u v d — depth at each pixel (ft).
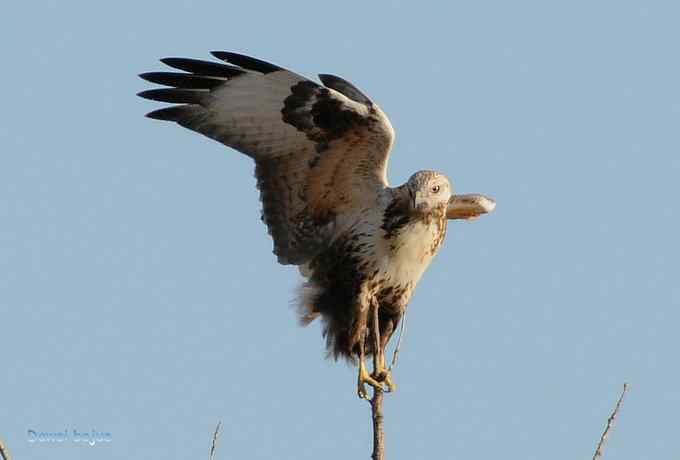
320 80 43.45
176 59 44.80
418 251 44.34
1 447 27.27
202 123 45.11
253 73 44.14
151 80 44.91
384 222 44.32
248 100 44.55
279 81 43.86
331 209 45.32
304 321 46.34
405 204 43.93
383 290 45.06
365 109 43.01
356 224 44.83
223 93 44.78
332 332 45.75
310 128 44.09
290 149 44.80
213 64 44.65
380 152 43.86
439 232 44.80
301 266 46.75
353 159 44.27
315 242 45.83
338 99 43.04
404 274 44.73
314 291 46.09
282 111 44.16
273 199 45.62
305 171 44.98
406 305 45.55
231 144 45.14
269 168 45.32
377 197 44.57
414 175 44.14
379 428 34.58
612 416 31.12
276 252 46.16
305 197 45.39
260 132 44.83
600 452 30.91
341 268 45.32
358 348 45.37
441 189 44.01
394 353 39.29
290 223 45.85
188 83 44.98
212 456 30.66
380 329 45.68
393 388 43.21
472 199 49.03
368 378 44.06
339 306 45.44
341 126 43.68
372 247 44.57
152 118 44.88
